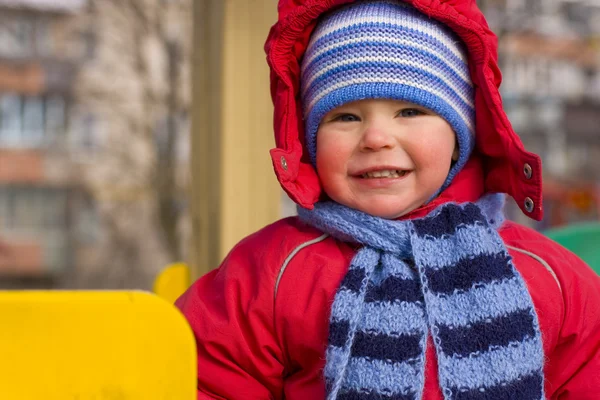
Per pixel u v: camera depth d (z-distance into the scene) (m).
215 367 1.20
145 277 13.05
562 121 13.12
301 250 1.25
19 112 13.42
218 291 1.26
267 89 1.98
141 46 11.45
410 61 1.21
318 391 1.19
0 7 12.84
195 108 2.15
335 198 1.26
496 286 1.17
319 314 1.19
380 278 1.20
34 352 0.95
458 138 1.28
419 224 1.23
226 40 1.95
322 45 1.27
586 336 1.22
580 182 12.79
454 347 1.14
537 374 1.14
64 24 13.03
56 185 13.57
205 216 2.08
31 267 13.66
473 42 1.27
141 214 13.00
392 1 1.26
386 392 1.11
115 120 12.62
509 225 1.37
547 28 12.83
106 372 0.96
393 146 1.20
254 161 1.97
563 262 1.26
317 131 1.28
